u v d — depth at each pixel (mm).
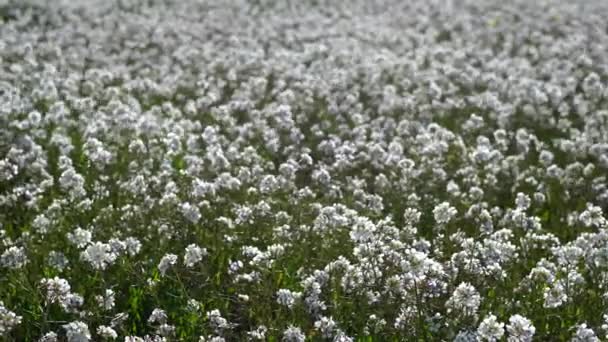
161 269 7418
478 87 15984
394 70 16391
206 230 8695
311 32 20719
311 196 9430
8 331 6512
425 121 13555
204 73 15703
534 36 21219
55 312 7395
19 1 21766
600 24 23047
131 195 9547
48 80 13789
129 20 20641
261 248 8469
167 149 11219
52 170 10773
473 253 7531
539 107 14312
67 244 8414
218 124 12914
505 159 11469
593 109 14547
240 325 7566
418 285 6949
